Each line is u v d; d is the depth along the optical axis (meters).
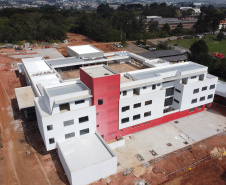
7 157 36.62
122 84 38.81
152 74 45.22
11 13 174.38
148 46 123.00
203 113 51.97
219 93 54.84
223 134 43.84
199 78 50.19
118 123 40.53
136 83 40.41
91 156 32.22
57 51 113.00
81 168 29.41
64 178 32.34
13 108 53.41
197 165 36.06
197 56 83.94
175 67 50.22
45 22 147.00
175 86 47.56
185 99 47.38
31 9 193.38
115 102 37.88
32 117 46.97
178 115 48.84
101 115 37.53
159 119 46.19
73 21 182.38
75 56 67.50
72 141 35.41
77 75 56.69
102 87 34.97
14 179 32.16
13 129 44.56
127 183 31.69
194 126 46.56
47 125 32.41
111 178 32.31
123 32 147.12
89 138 36.31
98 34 141.50
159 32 153.75
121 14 169.75
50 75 52.16
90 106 34.94
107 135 40.56
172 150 38.91
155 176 33.28
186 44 130.75
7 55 101.94
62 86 38.06
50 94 34.44
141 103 41.34
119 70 57.06
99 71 38.38
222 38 144.88
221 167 35.91
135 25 152.50
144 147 39.59
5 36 125.44
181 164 35.94
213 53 103.62
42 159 36.16
